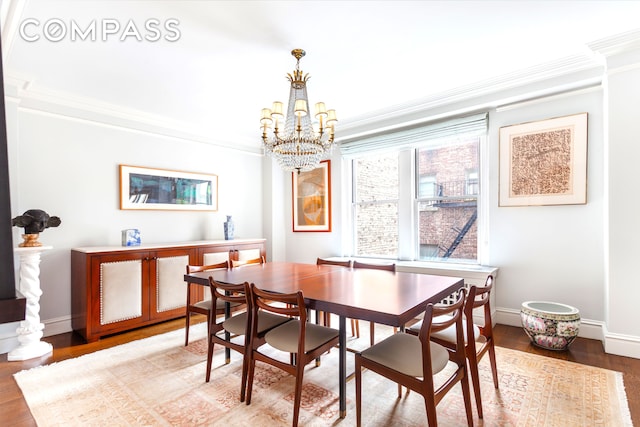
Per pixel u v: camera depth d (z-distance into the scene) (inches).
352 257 173.0
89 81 113.7
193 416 71.6
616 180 95.9
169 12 76.7
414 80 116.6
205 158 172.6
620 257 95.8
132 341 115.4
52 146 122.6
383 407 74.9
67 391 82.1
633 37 89.2
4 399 78.8
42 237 120.3
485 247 133.3
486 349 76.6
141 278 126.9
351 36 88.0
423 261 150.9
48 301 121.2
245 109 143.3
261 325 83.4
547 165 117.2
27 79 109.3
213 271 108.7
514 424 67.0
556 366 91.0
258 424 68.7
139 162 146.7
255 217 197.9
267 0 72.9
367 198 171.0
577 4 76.3
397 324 58.1
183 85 117.6
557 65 105.7
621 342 95.9
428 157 150.7
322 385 84.9
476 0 74.3
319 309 69.3
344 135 170.1
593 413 69.8
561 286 115.6
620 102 95.0
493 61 103.3
